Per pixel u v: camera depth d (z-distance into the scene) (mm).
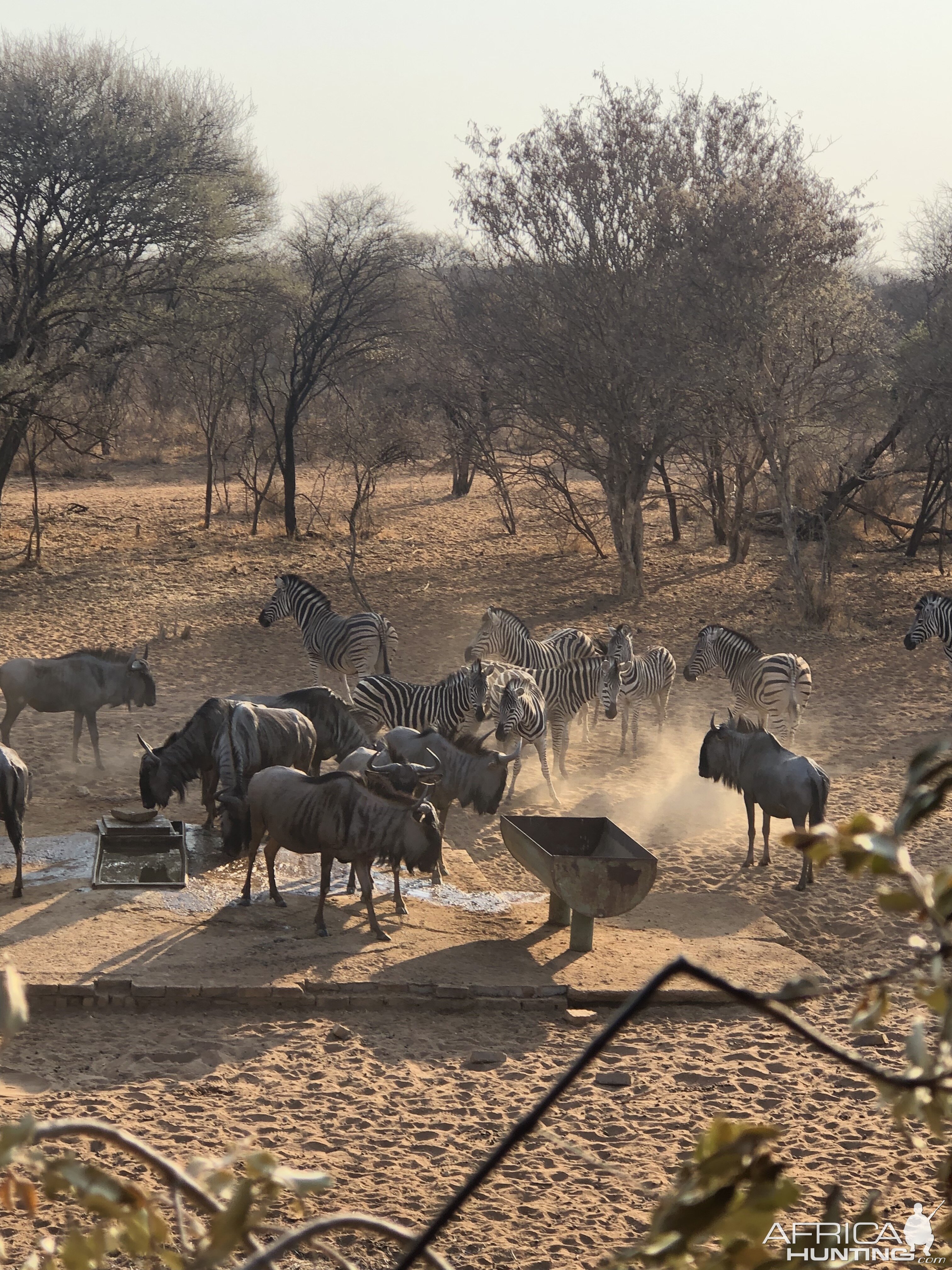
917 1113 1701
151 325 30453
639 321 26625
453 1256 6332
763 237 25688
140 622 24906
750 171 27500
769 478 38188
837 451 29453
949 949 1681
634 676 17469
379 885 12227
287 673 21688
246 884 11461
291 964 10109
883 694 21469
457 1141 7684
